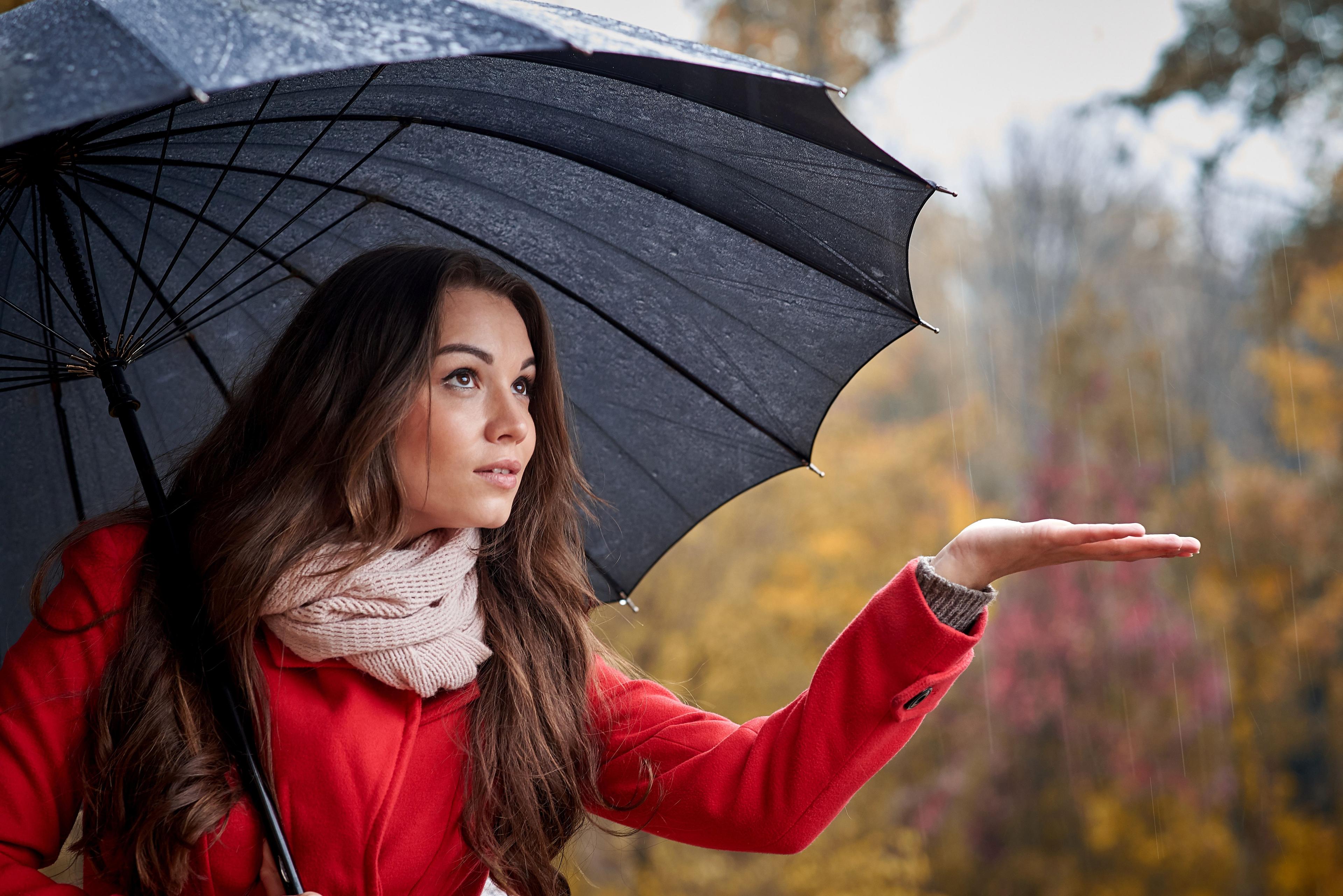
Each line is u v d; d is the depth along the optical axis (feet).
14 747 4.72
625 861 36.65
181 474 5.58
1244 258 60.03
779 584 41.47
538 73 4.77
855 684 5.15
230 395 5.95
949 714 56.44
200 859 4.74
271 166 5.46
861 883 40.73
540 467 5.65
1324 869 49.57
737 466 6.14
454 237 5.78
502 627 5.51
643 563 6.41
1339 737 50.96
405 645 4.96
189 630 4.93
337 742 4.94
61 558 5.43
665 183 5.22
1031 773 54.65
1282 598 53.57
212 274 5.89
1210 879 50.24
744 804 5.29
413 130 5.31
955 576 5.10
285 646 5.05
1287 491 55.26
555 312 5.89
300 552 4.97
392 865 5.14
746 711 38.65
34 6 3.66
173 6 3.42
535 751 5.41
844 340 5.59
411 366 4.99
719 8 52.47
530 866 5.36
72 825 4.95
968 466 59.26
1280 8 57.62
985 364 64.08
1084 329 62.03
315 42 3.25
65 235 5.16
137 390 6.11
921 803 54.60
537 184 5.45
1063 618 56.13
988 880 53.01
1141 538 4.80
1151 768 53.06
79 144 5.09
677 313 5.74
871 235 4.99
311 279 5.90
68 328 5.85
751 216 5.20
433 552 5.18
